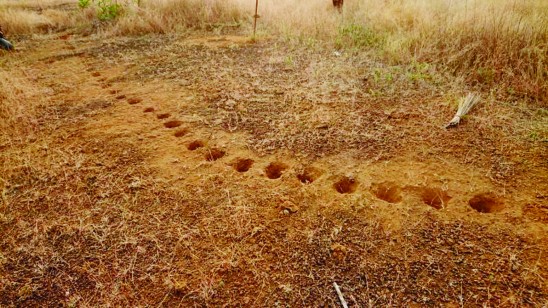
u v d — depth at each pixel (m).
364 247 2.09
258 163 2.83
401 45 4.72
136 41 6.20
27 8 9.87
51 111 3.73
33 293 1.93
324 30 5.66
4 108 3.73
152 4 7.64
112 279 1.99
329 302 1.83
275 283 1.93
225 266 2.02
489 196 2.41
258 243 2.15
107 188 2.62
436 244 2.08
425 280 1.90
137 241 2.20
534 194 2.38
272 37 5.79
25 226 2.34
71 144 3.14
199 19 7.11
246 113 3.52
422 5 5.76
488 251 2.02
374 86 3.90
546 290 1.81
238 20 7.04
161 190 2.57
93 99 3.99
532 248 2.02
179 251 2.12
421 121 3.24
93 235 2.24
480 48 4.28
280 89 3.96
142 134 3.24
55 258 2.12
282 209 2.37
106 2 8.14
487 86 3.77
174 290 1.91
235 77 4.33
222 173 2.72
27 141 3.21
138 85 4.30
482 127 3.10
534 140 2.90
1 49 5.88
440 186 2.48
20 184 2.70
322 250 2.09
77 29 7.44
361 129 3.16
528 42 4.08
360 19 5.95
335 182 2.59
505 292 1.81
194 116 3.51
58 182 2.70
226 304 1.84
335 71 4.28
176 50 5.51
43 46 6.24
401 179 2.57
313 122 3.30
